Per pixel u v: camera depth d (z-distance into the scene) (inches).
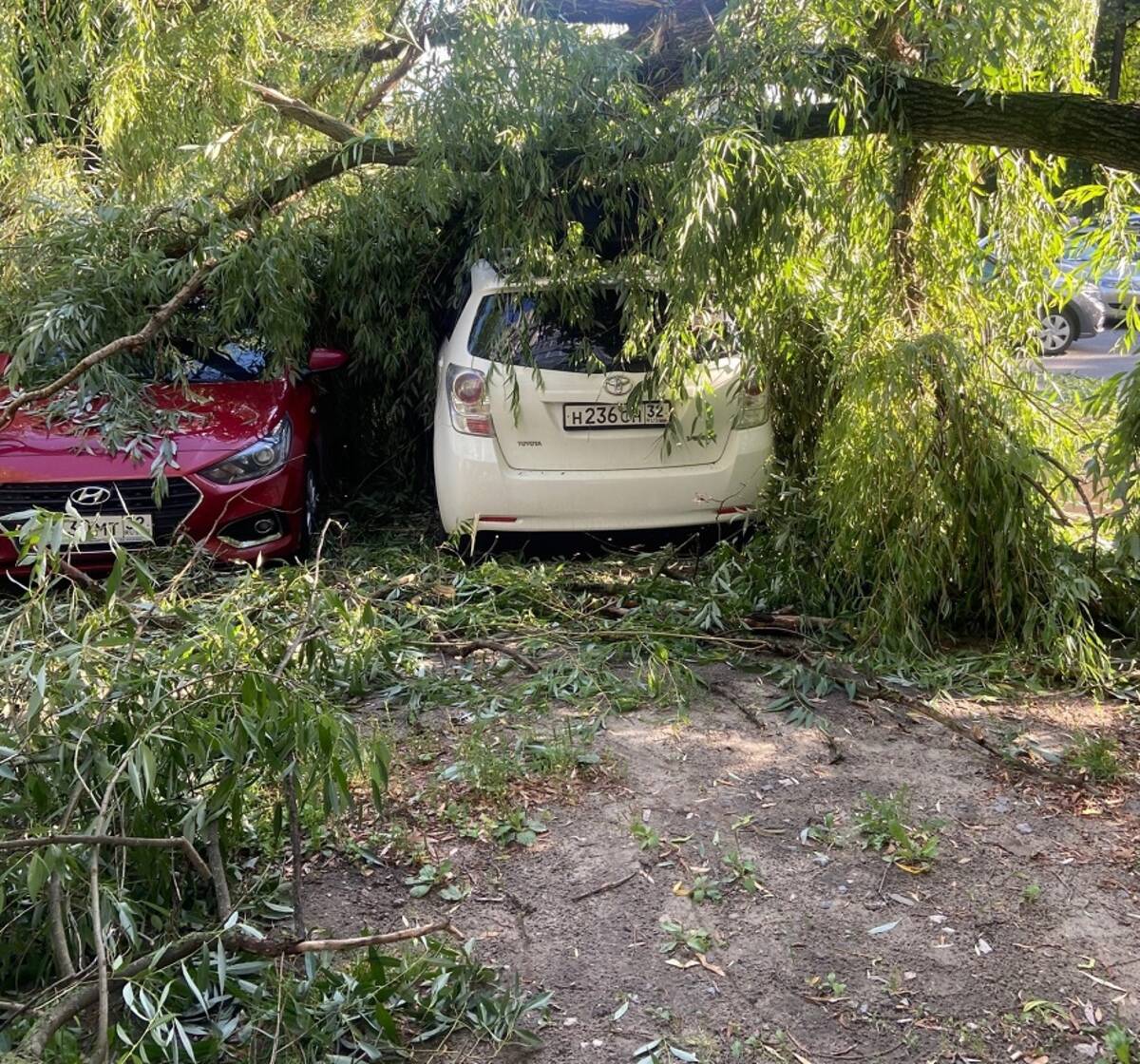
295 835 107.5
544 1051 94.6
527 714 159.6
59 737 102.2
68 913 95.7
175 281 227.9
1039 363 205.5
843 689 167.9
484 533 226.4
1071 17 195.9
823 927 111.2
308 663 134.8
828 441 189.6
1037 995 100.8
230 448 213.9
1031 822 130.2
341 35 261.3
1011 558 177.8
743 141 171.5
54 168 258.8
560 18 192.4
